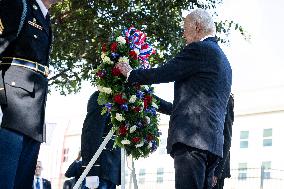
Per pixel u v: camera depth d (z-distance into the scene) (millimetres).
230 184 17391
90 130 5301
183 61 4035
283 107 24609
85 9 12469
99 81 4844
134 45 4918
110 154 5344
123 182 5152
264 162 24812
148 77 4199
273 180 16859
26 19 3387
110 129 5367
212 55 4043
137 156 5148
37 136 3312
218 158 3877
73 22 12570
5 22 3260
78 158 7562
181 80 4055
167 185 17188
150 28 12328
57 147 25953
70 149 25953
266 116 25172
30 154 3402
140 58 4965
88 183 5164
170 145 3854
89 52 12625
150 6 12453
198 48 4055
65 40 12555
